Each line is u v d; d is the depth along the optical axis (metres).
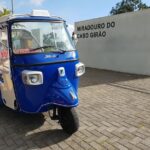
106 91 8.40
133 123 5.46
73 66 5.00
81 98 7.51
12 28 4.85
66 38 5.36
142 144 4.51
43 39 5.07
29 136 4.90
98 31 13.76
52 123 5.45
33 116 5.86
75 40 5.68
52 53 4.81
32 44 4.91
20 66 4.64
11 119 5.74
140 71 11.74
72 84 5.04
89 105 6.79
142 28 11.38
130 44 12.05
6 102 5.51
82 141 4.65
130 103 6.95
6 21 4.90
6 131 5.14
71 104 4.50
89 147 4.43
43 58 4.66
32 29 5.05
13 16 5.08
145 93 8.08
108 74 12.00
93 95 7.86
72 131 4.77
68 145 4.51
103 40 13.52
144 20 11.22
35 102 4.71
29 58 4.61
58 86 4.64
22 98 4.80
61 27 5.43
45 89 4.65
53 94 4.61
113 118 5.77
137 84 9.50
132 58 12.05
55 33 5.27
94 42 14.10
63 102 4.49
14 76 4.76
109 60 13.34
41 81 4.56
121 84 9.53
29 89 4.62
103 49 13.59
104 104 6.87
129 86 9.16
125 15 12.12
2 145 4.59
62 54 4.90
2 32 5.11
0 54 5.30
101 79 10.64
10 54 4.75
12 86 4.94
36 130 5.14
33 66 4.56
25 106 4.84
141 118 5.76
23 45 4.85
